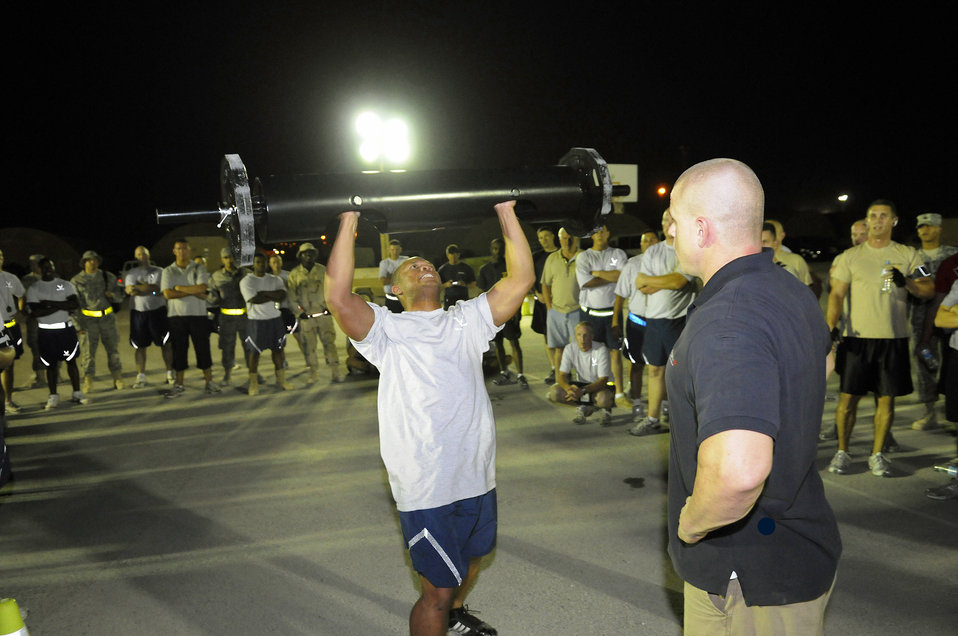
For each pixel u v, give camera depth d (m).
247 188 2.09
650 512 4.43
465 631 3.09
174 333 8.21
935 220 6.00
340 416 7.15
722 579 1.73
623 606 3.34
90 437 6.66
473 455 2.74
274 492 5.04
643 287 5.53
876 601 3.27
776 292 1.62
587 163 2.45
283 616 3.35
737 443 1.44
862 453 5.33
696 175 1.73
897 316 4.66
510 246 2.88
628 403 7.08
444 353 2.75
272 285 8.16
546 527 4.25
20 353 7.55
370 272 15.38
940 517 4.17
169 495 5.06
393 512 4.59
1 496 5.15
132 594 3.62
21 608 3.51
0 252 7.37
